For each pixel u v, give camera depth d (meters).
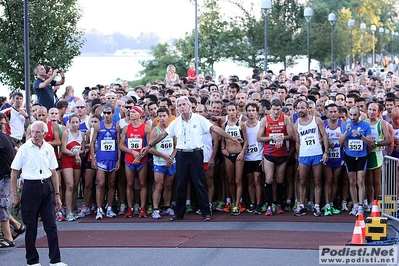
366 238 10.52
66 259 10.22
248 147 13.37
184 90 15.72
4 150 10.98
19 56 21.38
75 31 22.47
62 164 13.33
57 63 21.83
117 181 13.81
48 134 13.16
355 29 64.31
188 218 13.09
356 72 39.12
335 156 13.01
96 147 13.46
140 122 13.28
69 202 13.27
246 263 9.61
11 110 14.92
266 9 27.36
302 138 12.87
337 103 14.42
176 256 10.14
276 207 13.32
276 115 13.00
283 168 13.12
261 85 18.44
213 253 10.23
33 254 9.80
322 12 52.34
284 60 40.84
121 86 19.31
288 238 11.07
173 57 44.22
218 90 17.75
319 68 53.47
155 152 13.12
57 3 21.98
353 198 12.91
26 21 15.88
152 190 13.77
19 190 13.37
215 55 36.91
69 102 17.20
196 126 12.78
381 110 12.98
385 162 11.70
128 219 13.19
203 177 12.86
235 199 13.63
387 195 11.71
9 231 11.33
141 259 10.05
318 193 13.00
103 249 10.73
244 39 38.56
